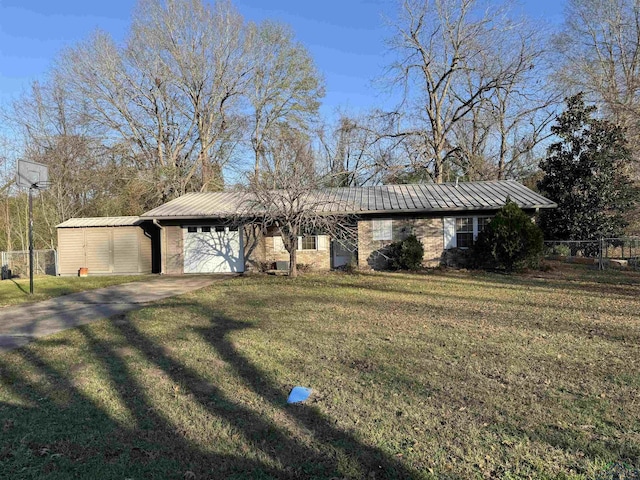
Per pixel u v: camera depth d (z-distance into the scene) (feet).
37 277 60.64
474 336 21.58
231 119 96.84
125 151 89.56
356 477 9.53
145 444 11.16
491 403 13.35
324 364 17.35
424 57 90.12
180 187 89.45
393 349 19.35
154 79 89.97
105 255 63.62
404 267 55.01
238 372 16.56
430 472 9.68
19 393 14.78
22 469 10.03
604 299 31.99
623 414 12.44
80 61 84.94
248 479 9.56
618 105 65.82
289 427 12.00
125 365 17.69
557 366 16.76
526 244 49.32
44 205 83.46
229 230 60.59
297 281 46.14
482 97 90.33
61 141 85.05
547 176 68.13
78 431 11.91
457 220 57.16
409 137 92.73
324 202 48.65
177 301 34.60
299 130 102.22
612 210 66.23
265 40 97.96
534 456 10.27
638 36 76.43
